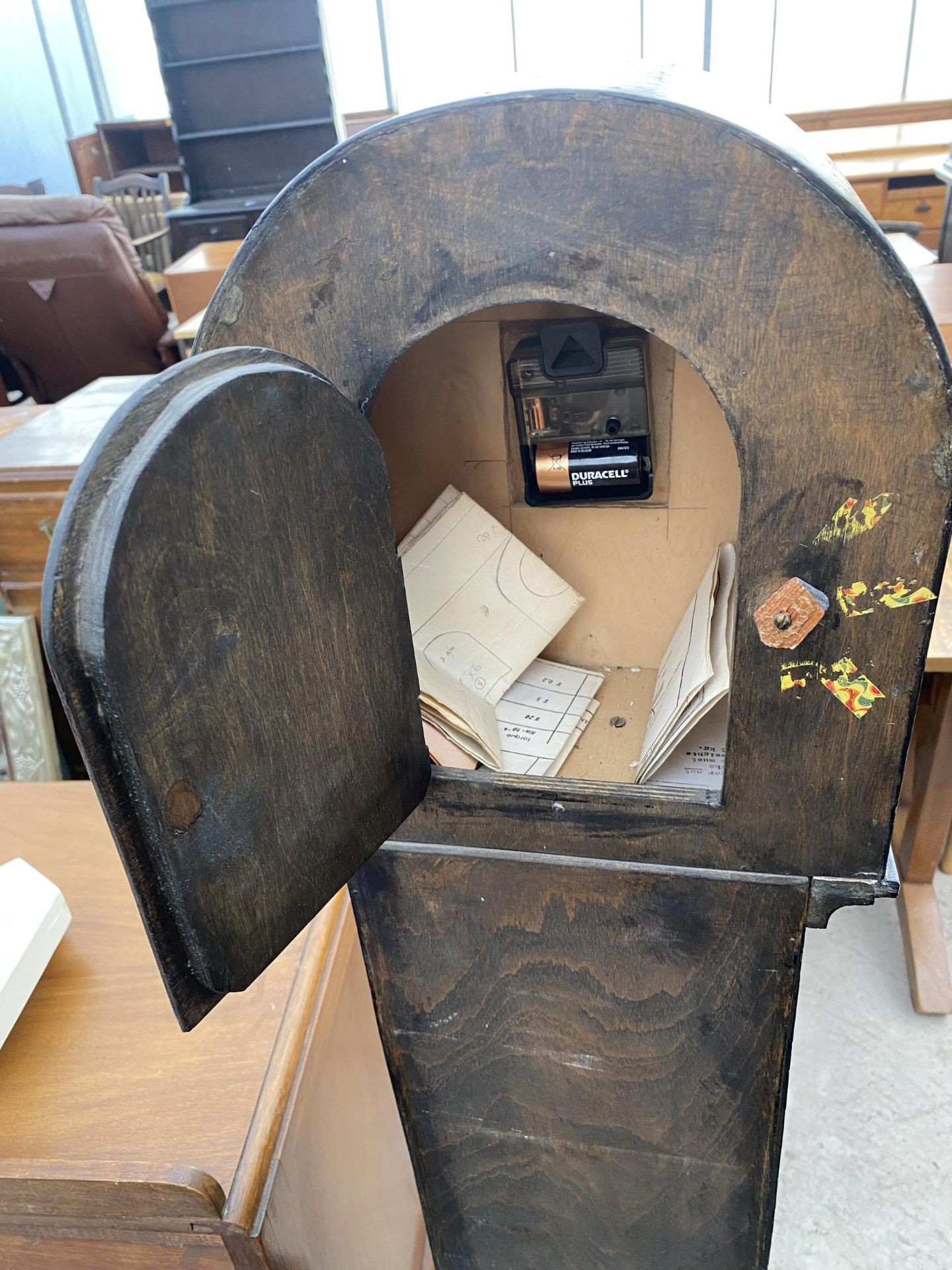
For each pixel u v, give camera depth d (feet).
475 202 1.66
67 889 2.97
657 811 2.19
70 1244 2.23
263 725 1.55
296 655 1.60
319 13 12.45
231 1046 2.41
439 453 2.86
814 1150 4.49
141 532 1.23
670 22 19.34
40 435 5.35
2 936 2.57
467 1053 2.84
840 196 1.50
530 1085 2.86
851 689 1.90
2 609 5.33
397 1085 3.00
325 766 1.74
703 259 1.60
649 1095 2.76
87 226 8.70
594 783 2.25
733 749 2.04
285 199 1.72
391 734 1.96
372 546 1.77
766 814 2.12
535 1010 2.68
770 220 1.54
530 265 1.70
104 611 1.19
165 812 1.36
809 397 1.65
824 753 2.00
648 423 2.62
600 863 2.32
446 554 2.79
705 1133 2.80
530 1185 3.14
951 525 1.70
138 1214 2.10
